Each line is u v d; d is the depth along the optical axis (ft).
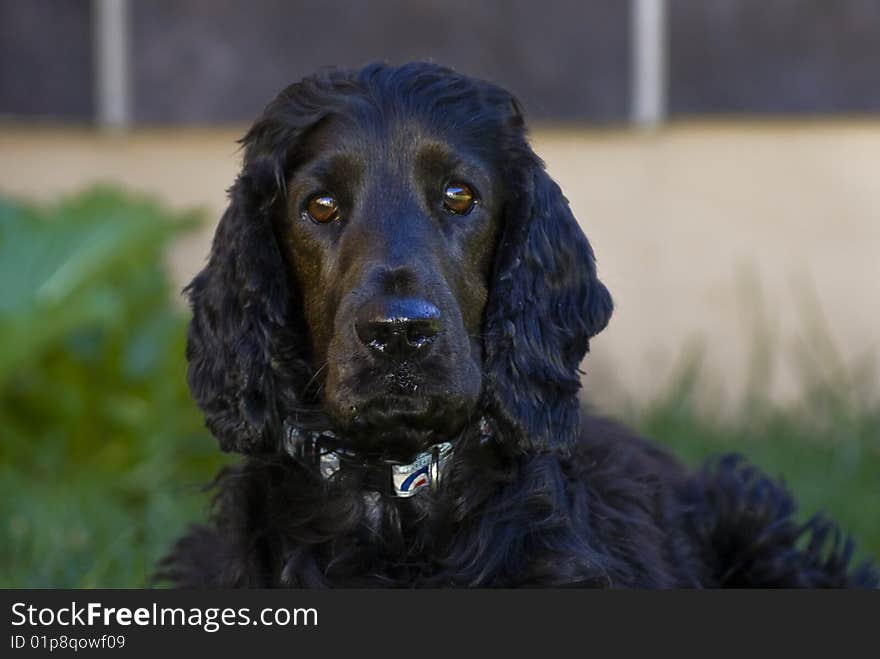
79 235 36.04
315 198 21.09
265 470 22.26
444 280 20.02
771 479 28.02
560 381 21.86
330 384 19.85
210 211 41.96
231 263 21.90
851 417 39.01
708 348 42.16
